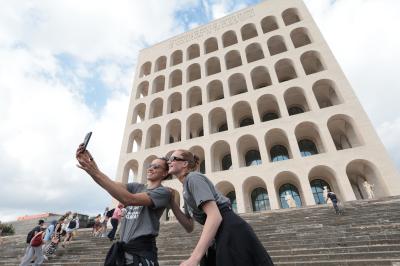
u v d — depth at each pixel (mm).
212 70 37812
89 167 1844
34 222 29781
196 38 38188
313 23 30766
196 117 31625
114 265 1975
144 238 2145
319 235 8672
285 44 31000
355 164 22297
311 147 28062
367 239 7738
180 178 2428
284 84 27594
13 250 13461
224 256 1809
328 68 26766
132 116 34219
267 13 34688
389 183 19109
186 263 1568
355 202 13602
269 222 12086
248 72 30562
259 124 26172
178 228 14016
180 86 33812
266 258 1846
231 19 36938
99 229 14516
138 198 2092
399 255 6383
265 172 23219
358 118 22672
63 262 9703
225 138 26703
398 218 9328
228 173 24484
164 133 30281
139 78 38688
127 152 30891
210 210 1881
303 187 21312
